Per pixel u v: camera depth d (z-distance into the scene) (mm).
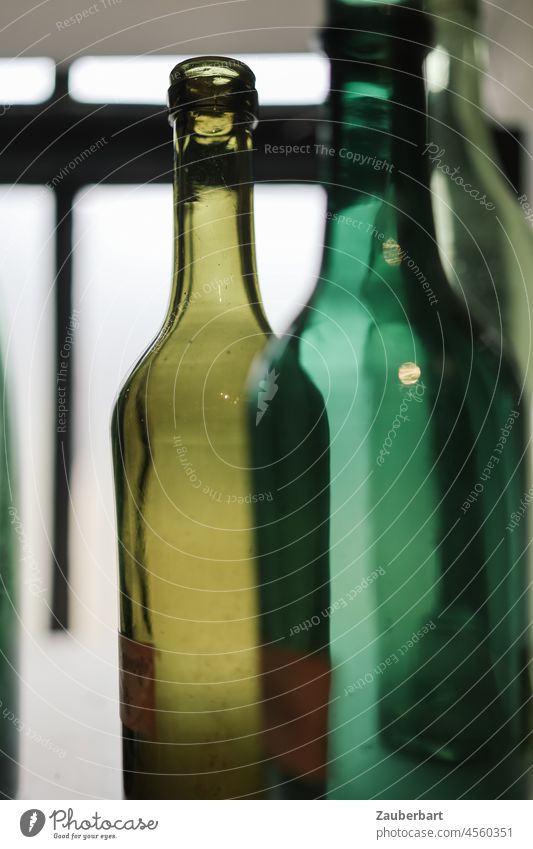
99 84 724
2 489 387
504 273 333
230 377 307
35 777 331
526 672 304
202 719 298
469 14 337
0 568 380
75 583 415
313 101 557
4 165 739
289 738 294
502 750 295
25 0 673
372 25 304
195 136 304
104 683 397
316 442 303
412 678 294
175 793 293
